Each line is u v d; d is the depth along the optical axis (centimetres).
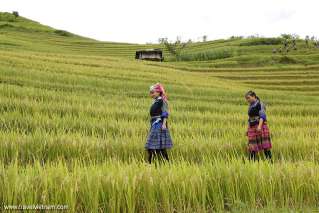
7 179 654
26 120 1521
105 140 1217
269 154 1251
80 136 1227
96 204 642
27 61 4125
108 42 16112
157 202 695
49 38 15400
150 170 720
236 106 2953
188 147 1248
